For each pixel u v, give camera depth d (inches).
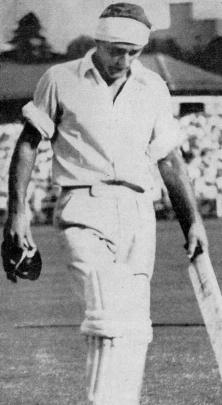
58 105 202.1
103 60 199.5
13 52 915.4
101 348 183.9
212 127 856.3
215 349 191.6
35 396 263.0
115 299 183.9
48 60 912.3
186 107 893.8
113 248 198.7
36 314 392.8
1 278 498.9
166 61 904.9
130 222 199.6
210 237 655.8
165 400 257.0
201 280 195.8
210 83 878.4
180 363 299.3
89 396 183.9
